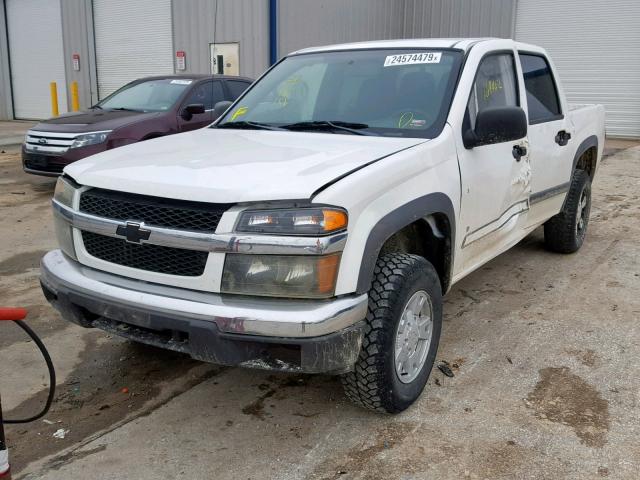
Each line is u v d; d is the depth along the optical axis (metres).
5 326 4.45
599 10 16.94
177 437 3.17
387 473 2.87
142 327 2.94
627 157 12.88
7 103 22.11
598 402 3.45
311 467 2.92
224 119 4.42
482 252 4.14
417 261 3.19
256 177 2.82
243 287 2.73
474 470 2.88
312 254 2.66
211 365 3.93
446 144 3.51
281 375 3.79
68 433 3.20
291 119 4.11
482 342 4.20
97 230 3.03
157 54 17.58
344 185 2.78
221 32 15.77
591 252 6.23
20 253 6.17
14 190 9.26
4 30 21.42
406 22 19.75
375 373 3.00
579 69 17.55
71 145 8.31
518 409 3.38
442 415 3.33
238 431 3.21
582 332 4.35
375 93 3.98
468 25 18.84
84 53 19.39
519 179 4.36
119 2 18.03
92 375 3.80
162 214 2.86
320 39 16.41
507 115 3.53
